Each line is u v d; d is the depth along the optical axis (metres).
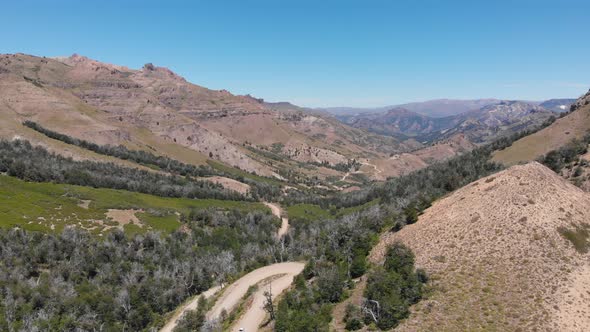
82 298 103.12
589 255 68.00
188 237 164.25
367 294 67.94
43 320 89.44
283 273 116.94
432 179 194.50
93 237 142.00
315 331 64.25
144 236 150.38
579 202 81.31
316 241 139.75
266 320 81.50
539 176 86.88
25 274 108.06
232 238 174.12
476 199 87.38
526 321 56.31
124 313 104.69
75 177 198.38
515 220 77.06
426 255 77.44
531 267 66.50
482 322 57.62
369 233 99.12
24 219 139.75
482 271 68.44
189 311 97.94
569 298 59.41
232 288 111.62
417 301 65.44
